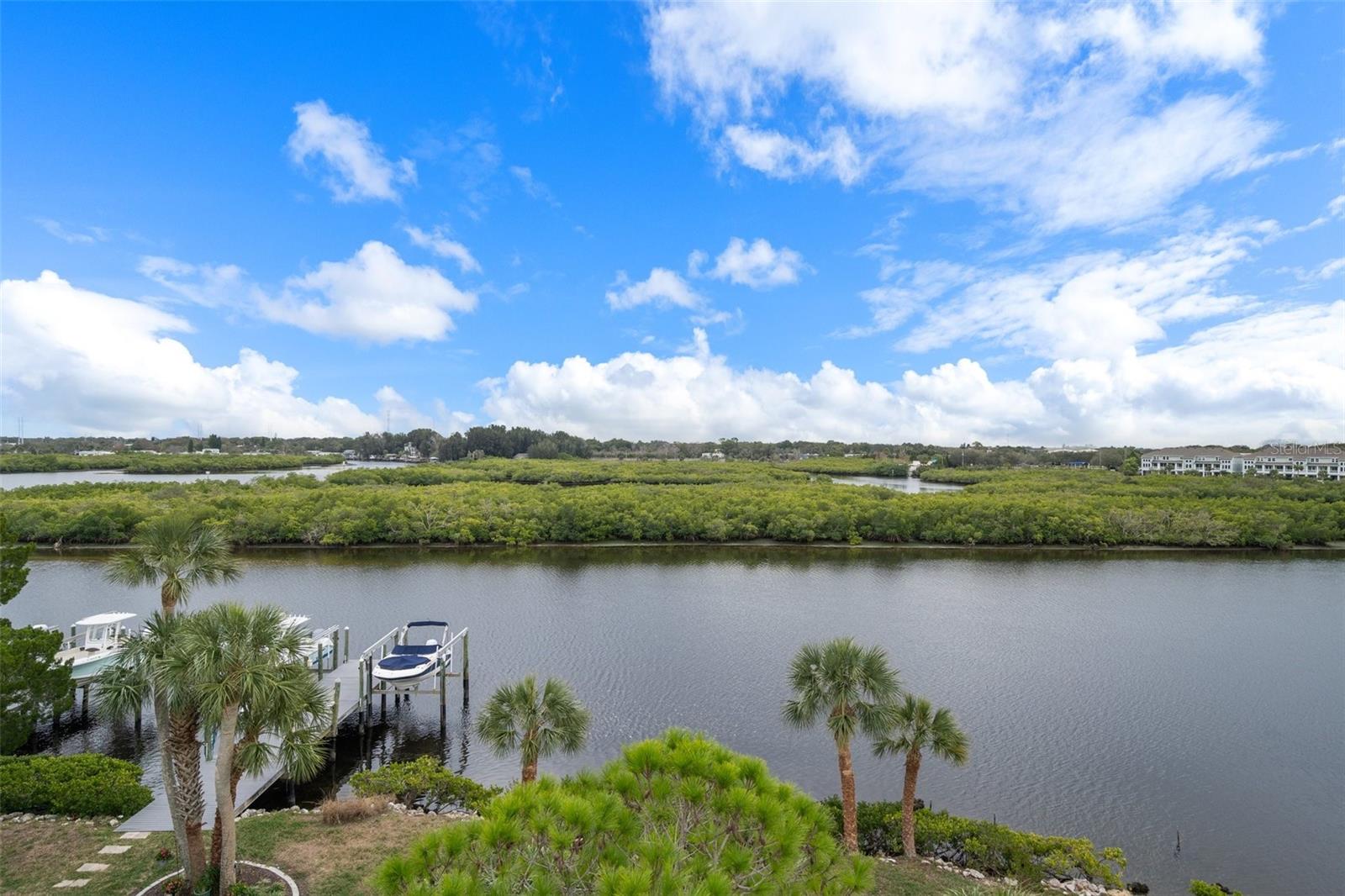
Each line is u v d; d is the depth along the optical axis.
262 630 15.52
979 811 27.11
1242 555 85.19
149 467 160.25
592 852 10.34
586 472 145.38
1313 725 35.06
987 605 59.03
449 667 39.28
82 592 59.69
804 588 65.00
